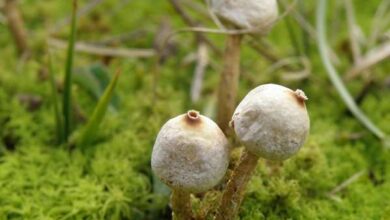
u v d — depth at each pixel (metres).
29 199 0.13
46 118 0.15
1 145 0.15
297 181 0.13
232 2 0.13
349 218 0.13
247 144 0.10
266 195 0.13
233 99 0.14
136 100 0.16
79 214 0.13
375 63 0.17
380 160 0.15
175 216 0.12
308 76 0.17
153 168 0.10
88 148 0.15
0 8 0.19
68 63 0.14
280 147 0.10
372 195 0.14
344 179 0.14
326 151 0.15
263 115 0.10
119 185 0.13
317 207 0.13
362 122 0.15
